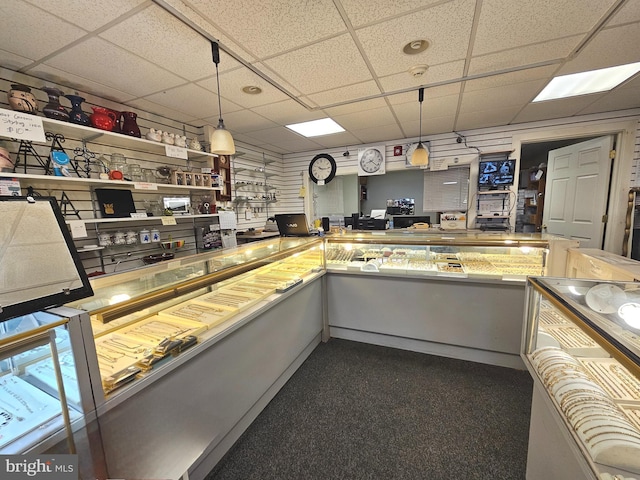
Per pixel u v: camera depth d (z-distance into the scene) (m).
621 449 0.75
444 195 4.77
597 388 0.97
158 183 3.16
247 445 1.57
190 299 1.70
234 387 1.53
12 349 0.66
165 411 1.12
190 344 1.25
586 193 3.85
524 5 1.60
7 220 0.76
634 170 3.50
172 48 1.94
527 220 5.81
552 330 1.26
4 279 0.71
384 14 1.64
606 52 2.12
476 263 2.40
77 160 2.55
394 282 2.46
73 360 0.79
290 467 1.43
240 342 1.56
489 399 1.88
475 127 4.21
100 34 1.76
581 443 0.83
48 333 0.73
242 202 4.78
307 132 4.26
